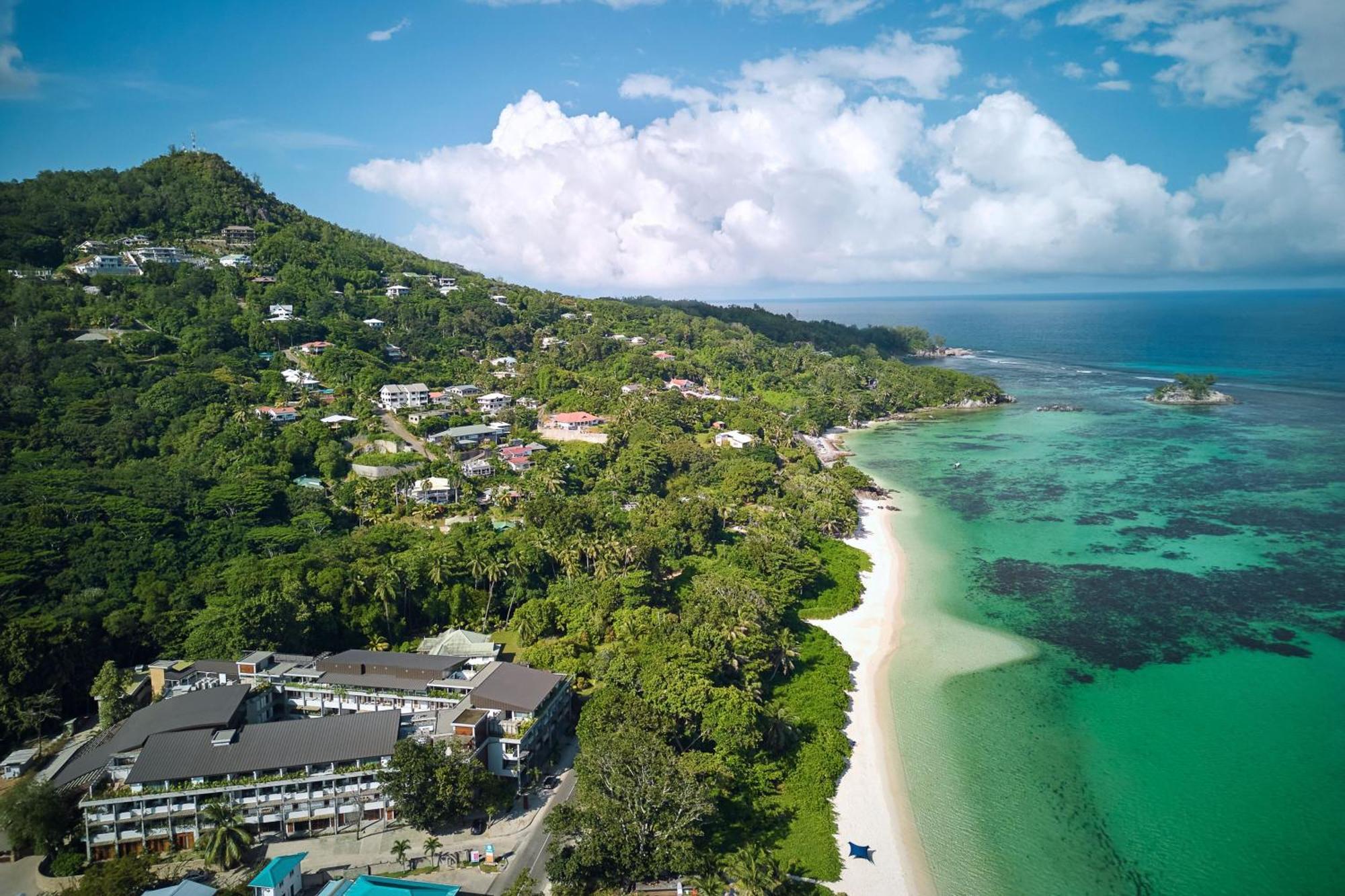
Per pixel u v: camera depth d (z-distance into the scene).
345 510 185.25
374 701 109.56
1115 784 99.50
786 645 123.62
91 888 76.69
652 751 88.69
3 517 147.75
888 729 111.56
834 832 91.31
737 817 92.81
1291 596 153.38
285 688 110.94
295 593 130.12
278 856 86.38
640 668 111.31
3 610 124.06
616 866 81.31
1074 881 84.25
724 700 101.94
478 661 118.12
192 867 85.06
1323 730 110.25
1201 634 139.00
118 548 144.38
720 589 136.00
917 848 89.06
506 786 96.81
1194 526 195.88
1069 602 153.38
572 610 138.12
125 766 92.06
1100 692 120.81
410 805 87.81
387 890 76.00
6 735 105.88
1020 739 109.19
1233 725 111.75
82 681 116.00
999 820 93.44
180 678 112.38
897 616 149.12
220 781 89.00
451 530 168.25
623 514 190.25
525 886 78.44
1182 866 86.00
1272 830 91.31
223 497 169.38
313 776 90.50
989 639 138.62
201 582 138.38
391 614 138.00
